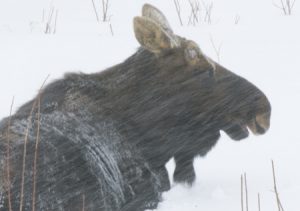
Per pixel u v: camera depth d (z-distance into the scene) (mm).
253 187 21516
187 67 20984
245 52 35812
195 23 41938
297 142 25844
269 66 33844
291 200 19750
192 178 22109
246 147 25672
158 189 20766
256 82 31891
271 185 21562
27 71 32719
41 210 18000
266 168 23594
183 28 40312
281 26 40625
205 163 24562
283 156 24625
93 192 18922
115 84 20812
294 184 21547
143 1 47625
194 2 46344
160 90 20891
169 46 20719
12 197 17594
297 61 34438
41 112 19969
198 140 21750
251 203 19734
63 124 19562
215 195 21031
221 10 44781
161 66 20875
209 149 22188
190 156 21922
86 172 18891
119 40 37969
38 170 18156
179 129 21234
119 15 44625
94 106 20422
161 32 20484
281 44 37031
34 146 18547
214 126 21859
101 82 20906
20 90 30438
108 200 19297
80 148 19078
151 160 20906
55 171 18406
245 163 24281
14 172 17891
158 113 20891
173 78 20906
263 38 38344
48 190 18156
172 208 20078
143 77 20812
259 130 22297
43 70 32938
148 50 20891
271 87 31297
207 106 21438
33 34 38781
